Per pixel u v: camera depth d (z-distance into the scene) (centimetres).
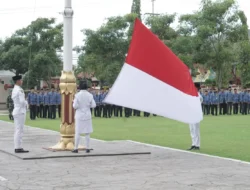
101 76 4122
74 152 1380
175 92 1234
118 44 4122
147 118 3216
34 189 901
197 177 1020
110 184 945
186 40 4006
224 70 4316
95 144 1625
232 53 4156
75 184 945
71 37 1439
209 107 3653
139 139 1827
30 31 4191
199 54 4109
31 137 1908
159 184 945
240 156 1359
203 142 1711
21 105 1384
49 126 2569
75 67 4866
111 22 4153
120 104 1193
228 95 3722
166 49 1238
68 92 1430
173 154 1381
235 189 898
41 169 1120
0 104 4575
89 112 1375
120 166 1166
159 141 1755
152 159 1285
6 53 4197
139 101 1205
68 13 1427
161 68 1229
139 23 1220
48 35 4147
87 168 1134
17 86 1392
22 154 1345
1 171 1094
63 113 1440
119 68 4059
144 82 1214
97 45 4156
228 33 4088
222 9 4003
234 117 3303
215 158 1302
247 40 4238
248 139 1809
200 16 4097
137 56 1216
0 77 4559
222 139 1811
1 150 1457
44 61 4106
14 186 928
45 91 3409
